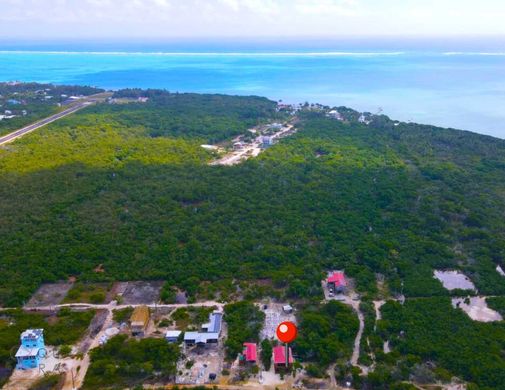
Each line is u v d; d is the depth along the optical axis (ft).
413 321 284.00
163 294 306.96
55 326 277.64
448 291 315.99
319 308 298.56
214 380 241.55
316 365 251.19
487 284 323.16
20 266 331.77
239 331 273.54
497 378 238.07
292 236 381.19
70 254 347.77
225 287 319.68
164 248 359.05
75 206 421.59
